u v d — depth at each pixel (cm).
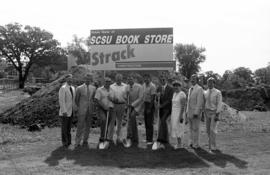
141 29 1475
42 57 7238
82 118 991
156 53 1465
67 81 997
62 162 799
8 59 7100
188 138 1111
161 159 827
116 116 1031
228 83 6003
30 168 745
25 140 1070
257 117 2106
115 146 984
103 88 1000
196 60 8006
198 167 752
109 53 1494
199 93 938
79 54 7738
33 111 1477
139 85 1023
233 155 869
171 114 962
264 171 711
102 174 700
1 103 2588
